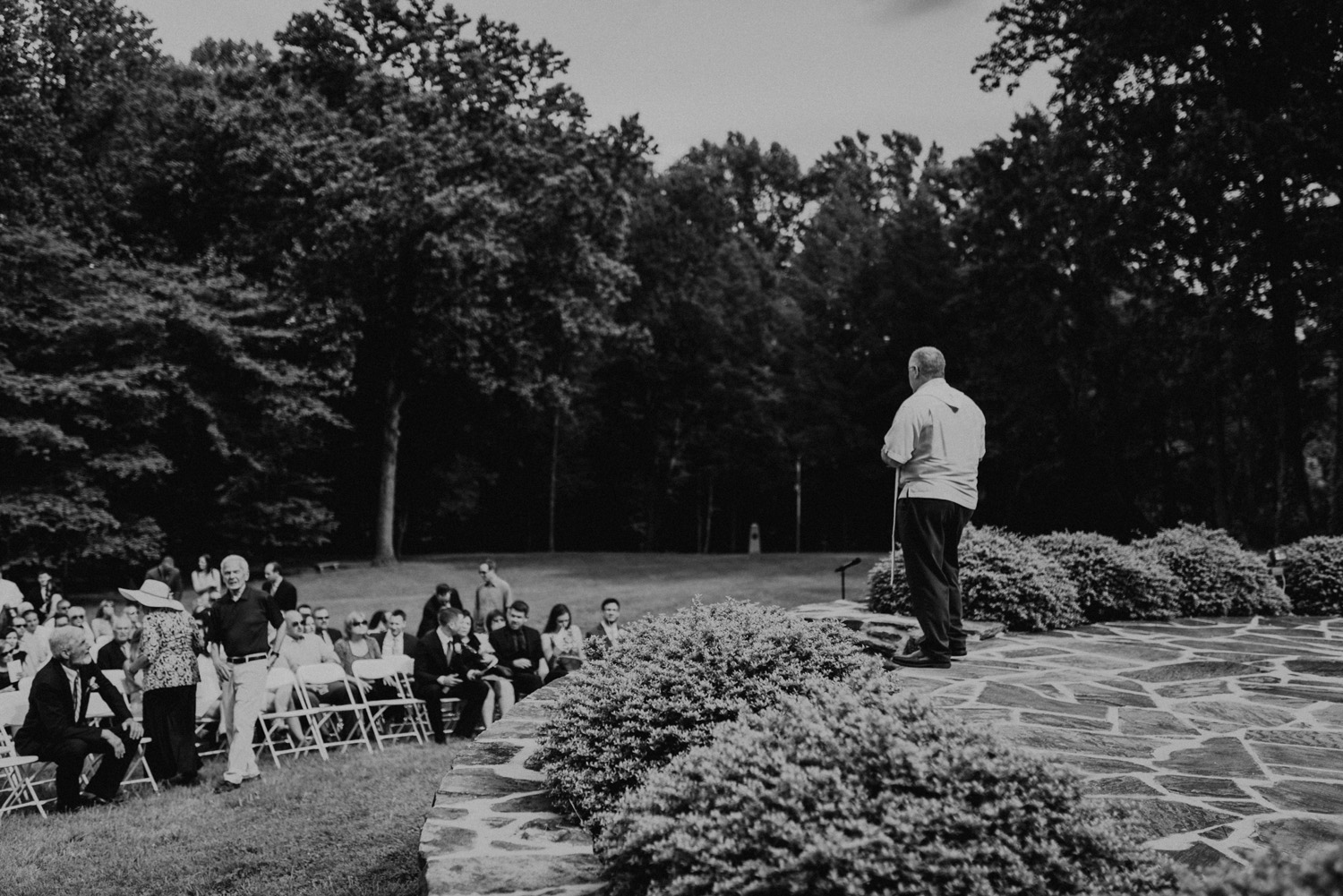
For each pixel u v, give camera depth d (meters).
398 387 33.19
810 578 26.67
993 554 9.03
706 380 46.53
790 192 56.94
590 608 21.23
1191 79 22.59
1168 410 32.06
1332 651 7.77
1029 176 28.75
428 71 30.98
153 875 6.78
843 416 41.22
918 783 3.32
